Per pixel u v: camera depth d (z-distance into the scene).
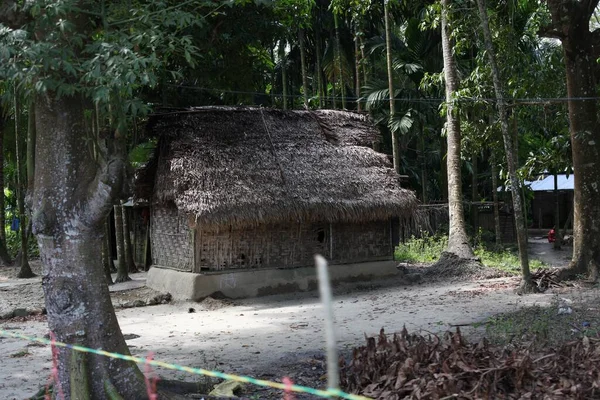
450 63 19.39
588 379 5.73
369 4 20.09
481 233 25.34
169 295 14.81
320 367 8.25
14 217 30.58
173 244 15.47
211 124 15.77
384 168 16.97
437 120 27.84
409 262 20.81
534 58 26.16
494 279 16.86
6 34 5.29
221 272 14.60
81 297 5.96
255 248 15.12
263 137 16.09
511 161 14.49
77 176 6.02
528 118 27.14
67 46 5.82
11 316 13.15
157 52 6.64
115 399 5.82
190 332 11.27
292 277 15.34
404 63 25.31
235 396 6.88
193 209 13.79
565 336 8.35
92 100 5.91
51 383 7.25
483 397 5.49
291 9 19.72
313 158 16.19
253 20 18.55
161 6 6.32
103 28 6.45
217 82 21.41
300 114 17.39
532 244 29.91
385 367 6.57
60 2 5.27
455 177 19.28
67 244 5.96
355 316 12.21
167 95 21.16
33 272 21.45
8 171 29.47
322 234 16.17
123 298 14.67
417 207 16.61
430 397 5.54
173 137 15.21
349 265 16.28
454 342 6.68
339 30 27.25
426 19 19.55
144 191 16.19
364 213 15.69
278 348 9.66
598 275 14.93
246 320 12.36
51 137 6.02
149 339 10.70
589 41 15.37
